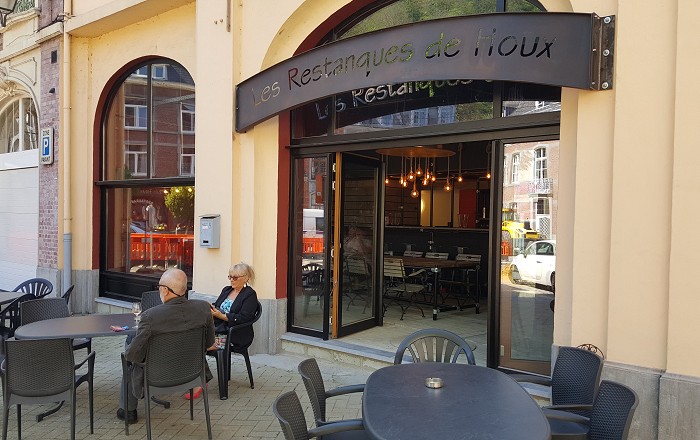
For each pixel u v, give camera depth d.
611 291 4.04
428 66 5.00
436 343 4.05
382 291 7.55
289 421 2.58
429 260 9.13
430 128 5.64
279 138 6.70
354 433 3.26
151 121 8.64
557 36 4.30
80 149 9.26
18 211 10.33
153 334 4.03
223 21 6.76
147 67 8.68
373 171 7.34
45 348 3.95
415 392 2.98
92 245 9.27
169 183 8.30
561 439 3.03
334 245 6.62
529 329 5.02
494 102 5.25
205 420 4.64
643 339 3.91
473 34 4.73
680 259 3.72
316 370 3.31
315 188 6.71
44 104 9.56
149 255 8.73
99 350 6.84
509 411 2.69
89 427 4.48
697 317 3.67
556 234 4.72
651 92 3.90
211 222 6.73
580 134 4.25
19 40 9.99
